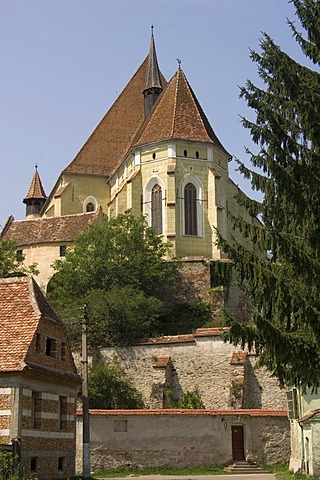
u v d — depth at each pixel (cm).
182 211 7794
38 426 3064
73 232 8019
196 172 7925
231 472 4384
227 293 7006
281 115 2459
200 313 6888
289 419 4466
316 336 2211
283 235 2334
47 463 3092
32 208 11244
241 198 2638
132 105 10188
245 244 7869
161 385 5569
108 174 9356
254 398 5481
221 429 4578
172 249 7562
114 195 8994
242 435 4619
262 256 2594
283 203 2462
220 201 7906
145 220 7400
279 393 5419
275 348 2223
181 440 4516
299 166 2366
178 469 4459
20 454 2839
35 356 3066
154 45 9969
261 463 4572
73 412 3419
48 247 7962
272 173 2369
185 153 7950
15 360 2936
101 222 8131
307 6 2575
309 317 2202
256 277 2286
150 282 6919
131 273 6825
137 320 6084
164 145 7981
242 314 6975
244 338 2269
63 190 9069
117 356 5841
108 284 6731
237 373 5462
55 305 6656
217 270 2492
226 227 7869
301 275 2266
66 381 3338
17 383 2898
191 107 8400
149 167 8031
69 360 3462
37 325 3094
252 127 2433
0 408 2889
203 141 8006
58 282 7088
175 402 5631
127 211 7862
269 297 2262
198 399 5281
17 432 2850
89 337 5953
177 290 7075
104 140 9731
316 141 2427
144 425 4509
